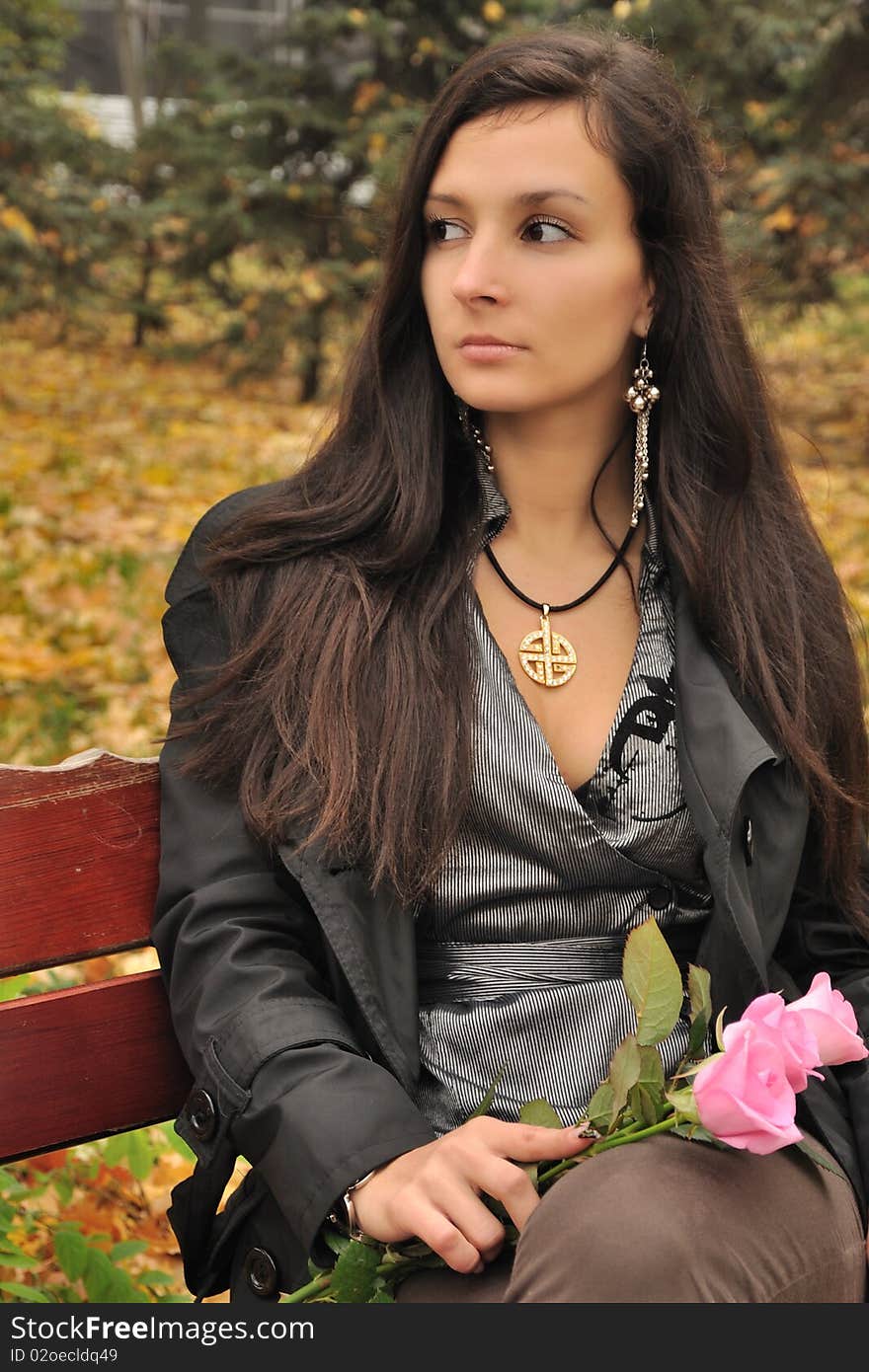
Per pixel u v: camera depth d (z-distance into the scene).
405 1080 1.73
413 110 10.06
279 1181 1.59
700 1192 1.49
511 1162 1.55
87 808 1.83
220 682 1.84
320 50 10.72
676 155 1.86
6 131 10.69
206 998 1.70
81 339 13.72
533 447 1.92
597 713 1.88
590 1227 1.44
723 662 1.94
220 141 10.83
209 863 1.79
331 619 1.84
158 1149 2.65
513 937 1.84
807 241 9.34
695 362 1.98
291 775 1.78
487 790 1.79
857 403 11.36
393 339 1.94
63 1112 1.83
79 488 8.20
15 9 11.95
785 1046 1.46
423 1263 1.60
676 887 1.90
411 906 1.79
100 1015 1.84
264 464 9.47
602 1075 1.78
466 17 10.33
